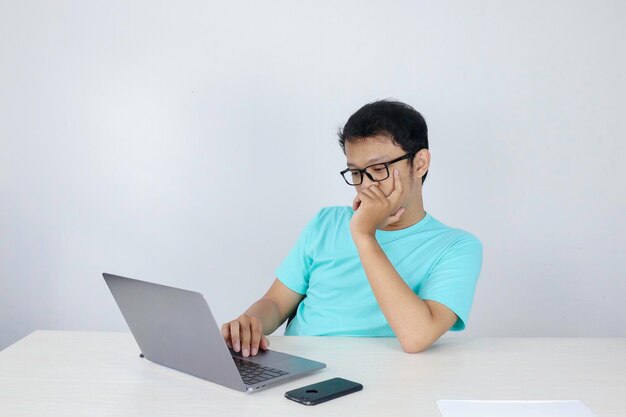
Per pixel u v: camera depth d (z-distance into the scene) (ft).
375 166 5.33
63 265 9.36
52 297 9.39
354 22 8.84
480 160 8.80
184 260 9.27
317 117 8.96
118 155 9.21
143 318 4.20
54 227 9.33
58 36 9.13
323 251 5.99
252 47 8.98
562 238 8.79
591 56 8.56
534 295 8.89
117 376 4.08
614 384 3.96
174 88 9.09
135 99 9.14
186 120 9.12
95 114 9.19
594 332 8.84
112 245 9.32
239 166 9.12
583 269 8.79
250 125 9.06
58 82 9.18
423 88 8.80
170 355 4.16
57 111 9.21
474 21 8.68
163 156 9.18
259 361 4.36
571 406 3.56
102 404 3.58
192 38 9.03
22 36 9.16
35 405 3.55
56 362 4.37
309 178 9.04
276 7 8.91
